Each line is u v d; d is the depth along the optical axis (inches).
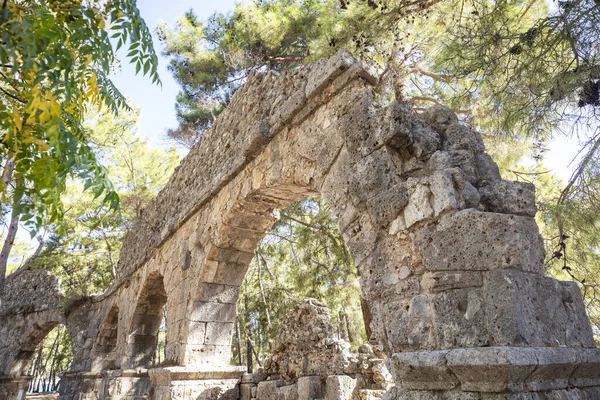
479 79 214.1
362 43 275.1
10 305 706.8
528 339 107.4
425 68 327.9
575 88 174.2
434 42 257.6
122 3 106.8
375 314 149.3
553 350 107.7
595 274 228.7
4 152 102.7
